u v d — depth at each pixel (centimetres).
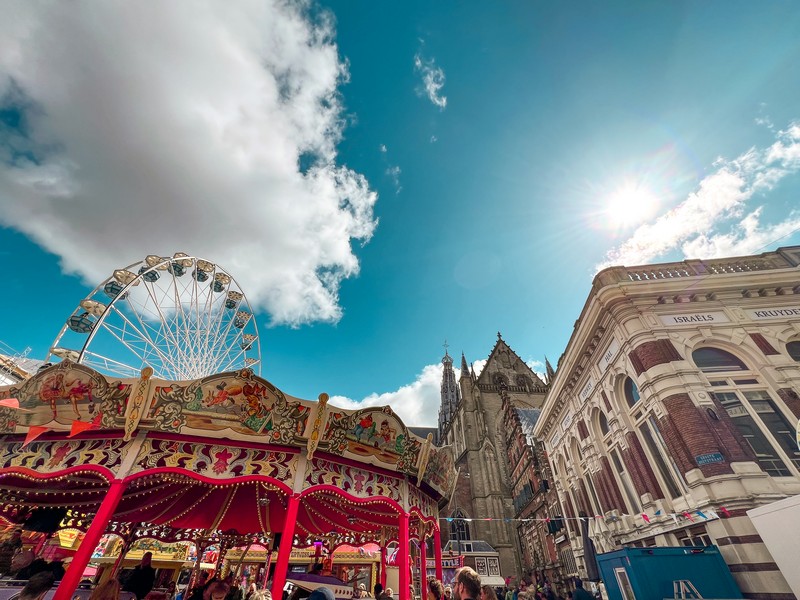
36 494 1341
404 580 1062
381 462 1156
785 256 2025
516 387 6431
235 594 927
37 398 910
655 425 1684
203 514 1645
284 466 1028
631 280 1900
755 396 1552
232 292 2870
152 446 960
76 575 762
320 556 2661
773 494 1259
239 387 995
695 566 1193
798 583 1020
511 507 4853
